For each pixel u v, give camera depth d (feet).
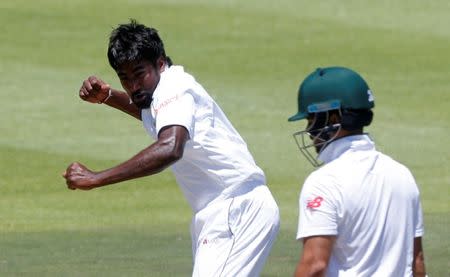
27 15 225.56
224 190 61.21
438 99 173.06
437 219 113.70
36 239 109.40
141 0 238.48
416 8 231.09
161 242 107.45
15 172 139.44
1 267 96.68
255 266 61.31
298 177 136.36
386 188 46.78
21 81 182.80
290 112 166.20
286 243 104.68
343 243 46.42
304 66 193.47
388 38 210.79
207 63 195.42
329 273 46.68
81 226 116.16
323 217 45.80
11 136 154.51
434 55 199.31
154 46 59.62
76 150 148.05
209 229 61.46
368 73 189.26
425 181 133.49
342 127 47.19
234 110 167.02
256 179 62.08
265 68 192.24
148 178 138.62
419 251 48.91
